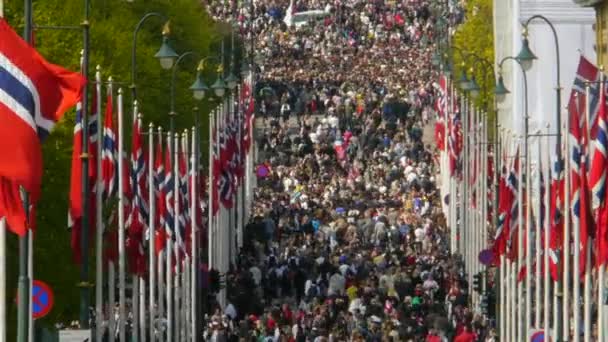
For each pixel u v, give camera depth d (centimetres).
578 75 15650
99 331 14788
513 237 18925
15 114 10712
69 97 11081
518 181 18712
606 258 14612
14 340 15762
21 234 10869
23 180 10694
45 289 12900
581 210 15225
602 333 15188
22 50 10775
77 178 14112
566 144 15988
